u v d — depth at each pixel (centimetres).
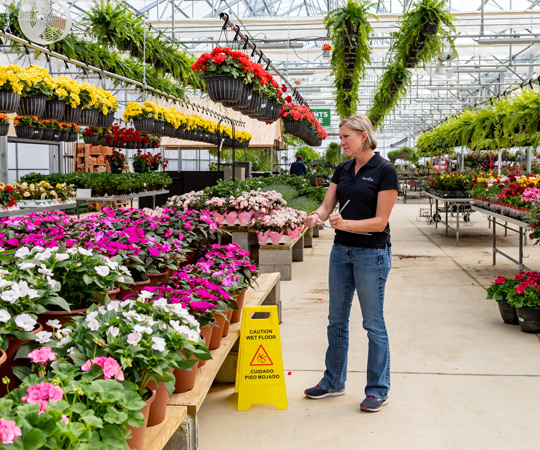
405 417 289
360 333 438
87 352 171
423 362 371
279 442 264
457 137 857
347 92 940
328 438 267
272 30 1095
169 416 206
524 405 303
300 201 876
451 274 684
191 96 1470
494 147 761
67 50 625
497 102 705
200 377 246
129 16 679
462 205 1168
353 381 339
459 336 429
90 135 940
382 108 1118
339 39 688
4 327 178
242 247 661
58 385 148
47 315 223
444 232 1120
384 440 265
